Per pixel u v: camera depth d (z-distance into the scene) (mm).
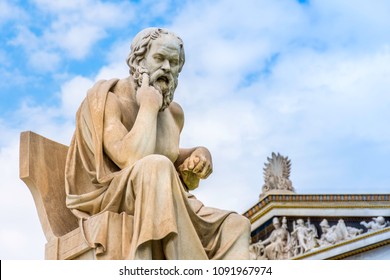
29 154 11242
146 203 9750
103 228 9906
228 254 10414
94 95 10883
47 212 11023
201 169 11180
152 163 9898
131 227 9953
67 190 10797
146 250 9648
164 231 9609
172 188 9930
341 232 27375
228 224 10547
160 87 10984
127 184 10047
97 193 10430
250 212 28734
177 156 11258
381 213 27609
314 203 27922
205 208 10664
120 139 10523
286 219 27922
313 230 27516
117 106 10828
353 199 27844
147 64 10984
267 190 28609
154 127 10547
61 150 11602
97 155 10562
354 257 24969
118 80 11281
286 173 28922
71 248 10320
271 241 27812
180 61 11148
